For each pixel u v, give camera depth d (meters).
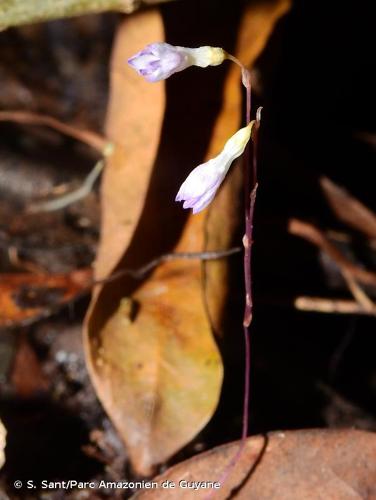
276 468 0.20
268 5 0.24
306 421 0.23
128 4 0.23
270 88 0.25
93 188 0.26
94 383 0.21
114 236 0.22
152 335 0.21
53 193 0.26
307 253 0.25
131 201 0.22
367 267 0.25
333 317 0.24
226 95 0.23
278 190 0.25
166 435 0.21
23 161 0.26
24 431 0.22
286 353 0.24
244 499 0.20
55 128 0.28
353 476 0.20
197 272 0.22
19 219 0.25
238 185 0.22
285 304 0.24
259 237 0.24
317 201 0.25
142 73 0.19
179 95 0.23
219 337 0.22
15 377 0.23
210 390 0.21
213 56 0.19
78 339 0.24
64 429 0.22
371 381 0.24
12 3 0.23
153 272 0.22
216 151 0.22
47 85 0.30
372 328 0.24
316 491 0.20
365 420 0.23
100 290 0.22
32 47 0.31
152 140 0.22
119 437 0.22
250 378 0.23
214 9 0.24
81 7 0.23
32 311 0.23
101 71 0.31
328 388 0.23
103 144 0.25
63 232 0.25
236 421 0.23
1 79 0.30
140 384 0.21
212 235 0.22
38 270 0.25
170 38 0.23
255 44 0.24
